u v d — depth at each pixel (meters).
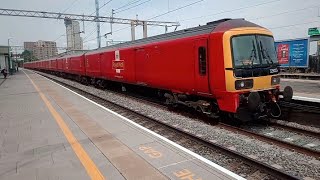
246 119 9.75
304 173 5.98
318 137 8.60
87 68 27.41
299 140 8.58
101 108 13.00
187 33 11.72
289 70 34.50
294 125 10.41
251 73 9.70
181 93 12.34
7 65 57.62
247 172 6.04
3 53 56.34
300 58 33.19
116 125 9.55
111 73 20.78
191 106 11.68
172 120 11.29
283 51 35.06
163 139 7.77
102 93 21.20
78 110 12.57
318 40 32.88
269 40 10.48
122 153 6.75
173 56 12.31
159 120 11.27
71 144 7.51
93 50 26.91
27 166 6.05
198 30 11.12
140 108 14.16
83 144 7.51
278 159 6.80
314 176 5.82
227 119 11.23
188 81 11.43
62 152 6.90
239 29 9.66
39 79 37.47
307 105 11.47
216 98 10.18
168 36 13.26
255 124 10.66
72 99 16.27
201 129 9.77
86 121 10.27
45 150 7.06
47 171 5.77
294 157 6.94
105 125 9.59
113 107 14.20
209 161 6.15
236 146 7.84
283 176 5.57
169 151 6.81
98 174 5.55
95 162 6.20
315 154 7.01
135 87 19.00
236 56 9.41
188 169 5.73
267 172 5.87
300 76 29.27
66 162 6.23
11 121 10.51
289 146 7.67
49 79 37.16
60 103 14.76
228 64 9.36
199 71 10.70
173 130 9.32
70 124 9.84
